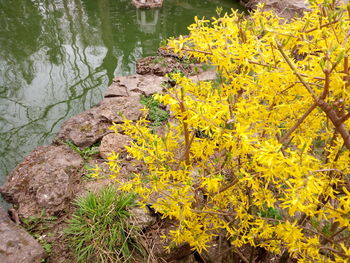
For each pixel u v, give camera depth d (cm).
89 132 418
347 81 138
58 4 1113
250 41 172
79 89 664
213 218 214
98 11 1061
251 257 244
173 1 1164
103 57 795
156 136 196
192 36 169
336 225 198
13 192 333
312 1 159
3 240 263
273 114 178
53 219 302
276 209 254
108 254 258
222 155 204
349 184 175
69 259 268
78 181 346
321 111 181
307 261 168
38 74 712
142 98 495
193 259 284
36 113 581
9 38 864
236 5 1136
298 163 134
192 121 158
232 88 192
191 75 554
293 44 186
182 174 180
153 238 278
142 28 930
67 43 857
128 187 189
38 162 367
